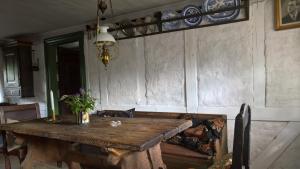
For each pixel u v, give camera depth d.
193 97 2.89
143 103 3.29
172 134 1.74
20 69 4.27
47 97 4.38
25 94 4.35
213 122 2.47
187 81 2.92
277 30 2.37
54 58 4.45
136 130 1.77
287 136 2.37
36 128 2.01
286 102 2.36
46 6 2.88
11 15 3.19
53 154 2.38
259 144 2.52
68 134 1.74
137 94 3.34
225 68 2.67
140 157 1.72
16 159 3.25
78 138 1.67
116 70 3.52
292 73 2.32
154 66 3.16
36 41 4.47
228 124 2.67
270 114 2.44
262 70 2.47
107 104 3.64
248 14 2.49
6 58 4.48
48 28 4.01
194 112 2.88
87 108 2.13
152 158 1.81
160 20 2.99
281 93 2.38
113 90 3.57
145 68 3.25
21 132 2.04
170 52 3.03
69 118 2.45
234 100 2.64
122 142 1.46
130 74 3.38
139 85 3.32
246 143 1.50
